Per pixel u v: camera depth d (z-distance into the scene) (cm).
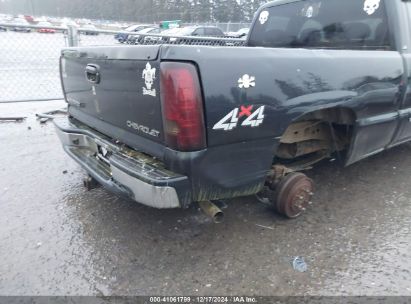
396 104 353
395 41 343
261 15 457
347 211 332
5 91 853
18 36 1112
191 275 249
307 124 315
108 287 239
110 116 286
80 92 328
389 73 330
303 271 253
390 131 363
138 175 232
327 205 343
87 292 235
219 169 238
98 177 284
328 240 288
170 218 320
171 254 271
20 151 487
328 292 234
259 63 236
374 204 346
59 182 395
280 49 254
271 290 236
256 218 320
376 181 396
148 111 237
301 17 405
